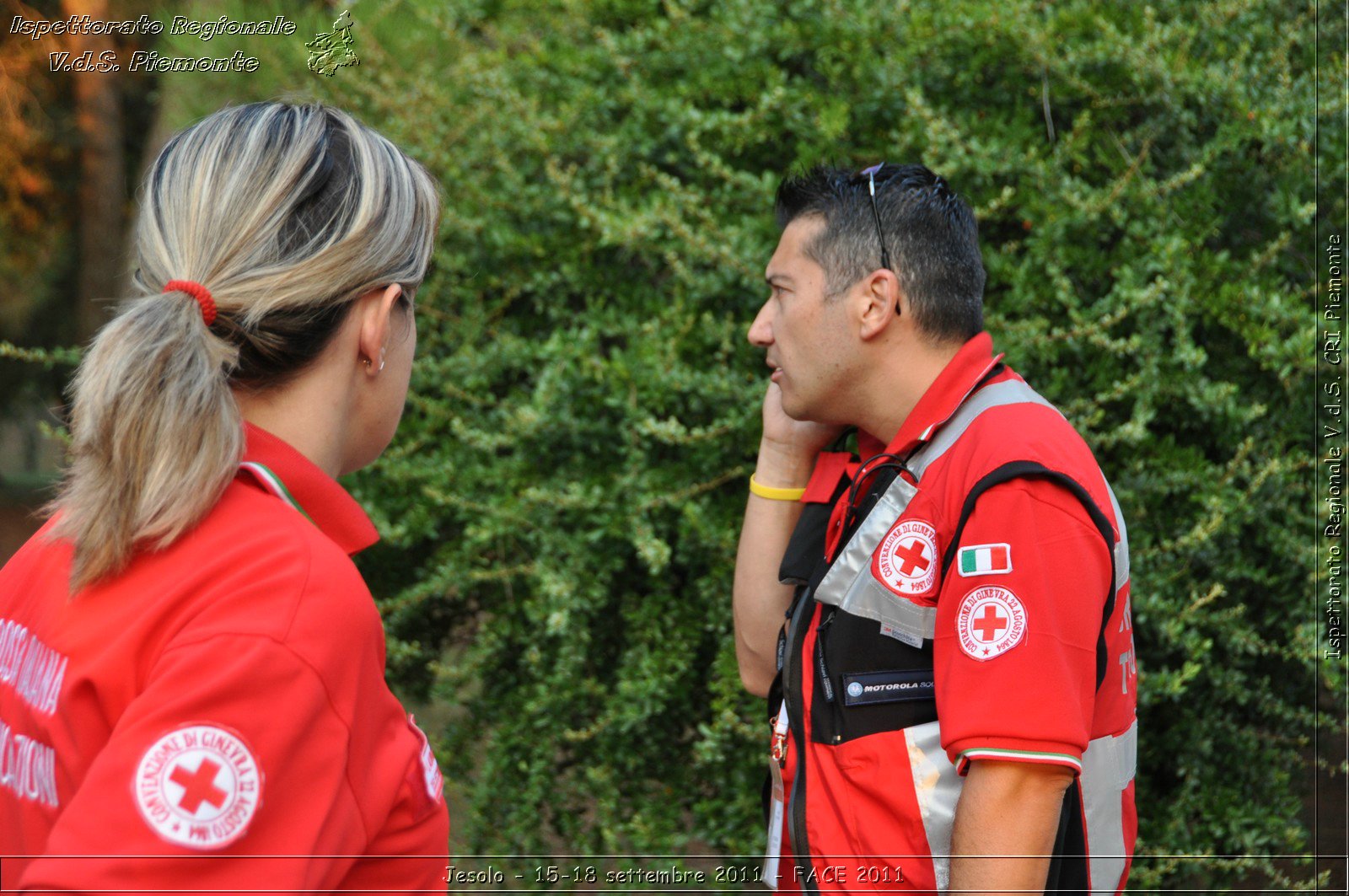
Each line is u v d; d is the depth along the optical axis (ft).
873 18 8.43
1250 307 7.18
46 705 2.83
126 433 2.80
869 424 4.91
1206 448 8.04
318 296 3.16
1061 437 4.23
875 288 4.68
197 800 2.45
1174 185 7.44
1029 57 7.91
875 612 4.42
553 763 8.79
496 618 8.82
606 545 8.22
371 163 3.36
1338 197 7.91
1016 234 8.41
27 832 2.94
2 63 23.57
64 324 31.91
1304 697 8.62
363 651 2.85
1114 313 7.45
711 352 8.49
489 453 8.93
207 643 2.59
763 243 8.22
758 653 5.71
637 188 9.00
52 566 3.18
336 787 2.68
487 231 9.06
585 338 8.13
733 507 8.00
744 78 8.87
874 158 8.35
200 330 2.96
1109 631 4.29
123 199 27.96
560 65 9.72
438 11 10.23
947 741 3.97
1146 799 8.16
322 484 3.22
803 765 4.62
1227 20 8.09
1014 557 3.92
